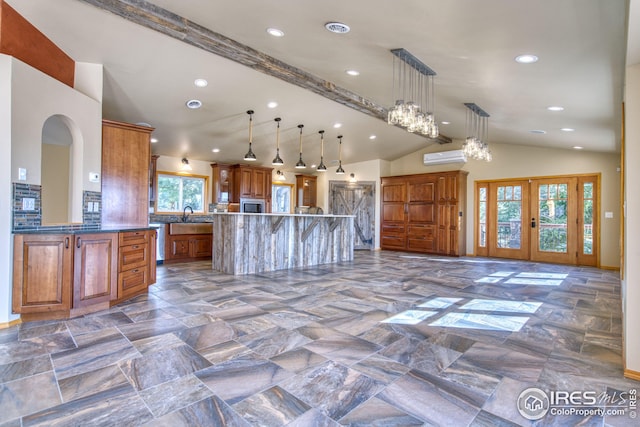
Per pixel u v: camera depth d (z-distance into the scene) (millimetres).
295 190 10375
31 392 1912
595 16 2154
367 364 2332
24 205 3053
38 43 3297
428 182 8953
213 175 8422
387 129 7730
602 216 6785
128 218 4234
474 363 2369
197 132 6488
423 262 7281
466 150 5371
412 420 1699
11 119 2898
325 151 8711
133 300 3896
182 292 4305
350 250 7547
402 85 4738
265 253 5953
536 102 4254
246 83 4977
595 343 2752
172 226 6777
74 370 2178
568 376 2195
